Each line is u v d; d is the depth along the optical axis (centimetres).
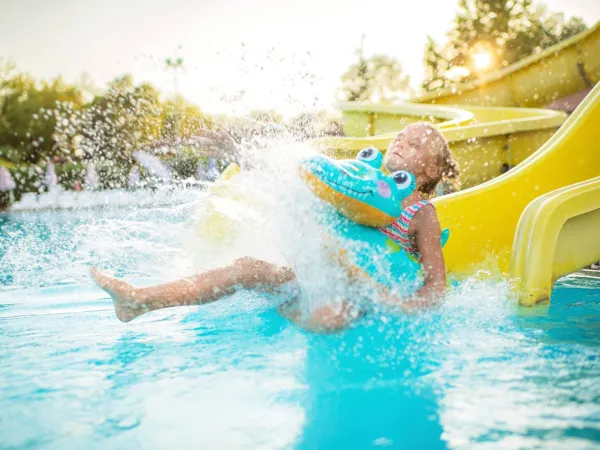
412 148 234
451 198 291
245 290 211
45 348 179
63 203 1015
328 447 109
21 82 1733
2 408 129
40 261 360
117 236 341
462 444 111
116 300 196
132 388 142
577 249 244
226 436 115
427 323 202
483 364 161
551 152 306
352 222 208
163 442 112
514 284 237
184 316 221
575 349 175
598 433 116
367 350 175
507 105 1260
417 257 224
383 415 126
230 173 321
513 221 296
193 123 394
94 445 111
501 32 2923
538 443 111
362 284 200
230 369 157
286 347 179
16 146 1719
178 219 400
